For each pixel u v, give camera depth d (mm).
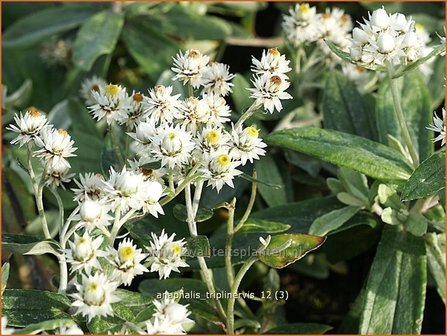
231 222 207
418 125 259
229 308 214
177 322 175
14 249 194
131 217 204
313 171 280
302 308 301
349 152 221
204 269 213
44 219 201
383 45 202
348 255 273
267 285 249
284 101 301
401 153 241
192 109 199
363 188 244
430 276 267
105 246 206
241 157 193
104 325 185
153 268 184
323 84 297
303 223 247
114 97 210
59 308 194
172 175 196
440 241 242
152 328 172
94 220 178
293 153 284
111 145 237
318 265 289
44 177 199
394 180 218
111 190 181
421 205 232
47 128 202
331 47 215
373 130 274
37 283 271
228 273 214
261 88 202
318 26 289
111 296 171
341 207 250
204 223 290
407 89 265
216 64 209
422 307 216
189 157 195
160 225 254
